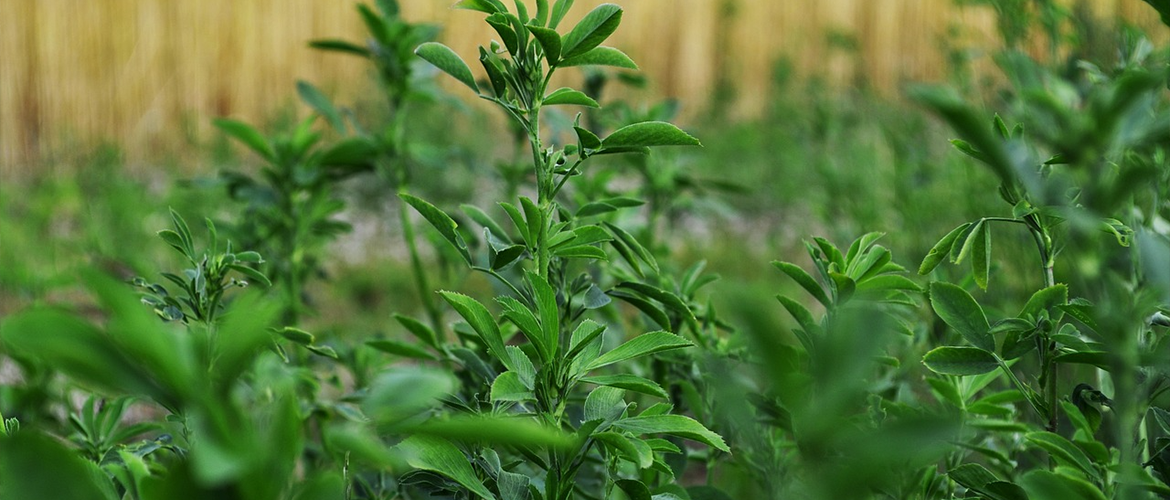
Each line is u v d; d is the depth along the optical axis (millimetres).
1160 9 564
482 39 4730
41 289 1323
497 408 651
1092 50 1045
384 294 2115
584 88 1155
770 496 678
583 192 967
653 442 606
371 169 1123
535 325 577
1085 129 532
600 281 858
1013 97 987
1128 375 541
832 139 2305
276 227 1087
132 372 402
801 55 4770
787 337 645
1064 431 713
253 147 1091
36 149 4508
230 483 400
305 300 1115
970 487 586
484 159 3109
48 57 4547
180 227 685
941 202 1480
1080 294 706
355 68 4828
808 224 2215
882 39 4727
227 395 420
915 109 2359
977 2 1326
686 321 774
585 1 4922
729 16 4777
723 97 4184
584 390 825
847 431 421
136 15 4676
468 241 946
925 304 831
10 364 1004
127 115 4676
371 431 526
